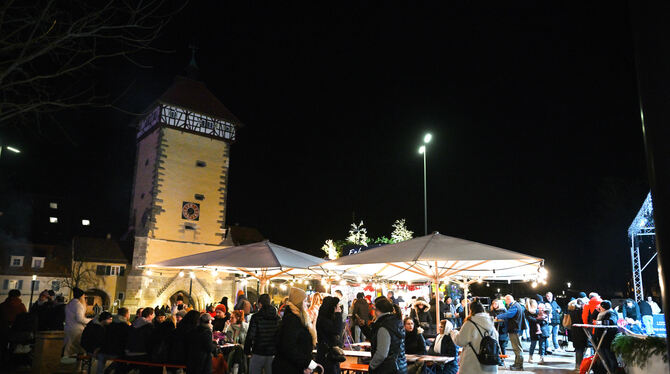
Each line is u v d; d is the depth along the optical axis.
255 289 39.59
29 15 6.36
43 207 58.28
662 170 1.44
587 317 12.25
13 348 11.64
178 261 13.00
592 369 10.71
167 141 36.59
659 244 1.43
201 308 35.53
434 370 8.43
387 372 5.81
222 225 38.25
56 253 47.44
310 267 11.80
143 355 9.05
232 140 40.06
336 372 7.56
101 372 9.37
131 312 32.78
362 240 28.03
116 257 38.66
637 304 14.09
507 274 11.86
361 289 19.25
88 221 61.28
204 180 37.94
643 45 1.53
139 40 7.36
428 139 25.91
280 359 6.01
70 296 37.91
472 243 9.77
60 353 10.88
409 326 8.75
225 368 9.05
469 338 6.66
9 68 6.19
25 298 44.12
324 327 7.72
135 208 39.03
